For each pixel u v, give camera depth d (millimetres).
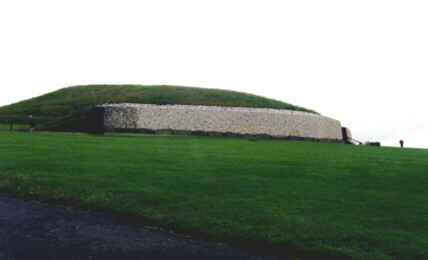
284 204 10008
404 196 11391
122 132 33656
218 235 7863
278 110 42438
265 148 23922
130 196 10117
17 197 10094
